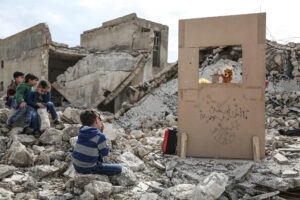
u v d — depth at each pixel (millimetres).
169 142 5398
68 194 3562
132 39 15547
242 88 5035
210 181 3400
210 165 4652
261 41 4914
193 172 4375
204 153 5203
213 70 11711
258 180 3969
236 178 3992
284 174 4082
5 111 5953
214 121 5172
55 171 4172
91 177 3707
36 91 5602
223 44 5070
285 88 12008
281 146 5719
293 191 3998
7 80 17750
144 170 4691
